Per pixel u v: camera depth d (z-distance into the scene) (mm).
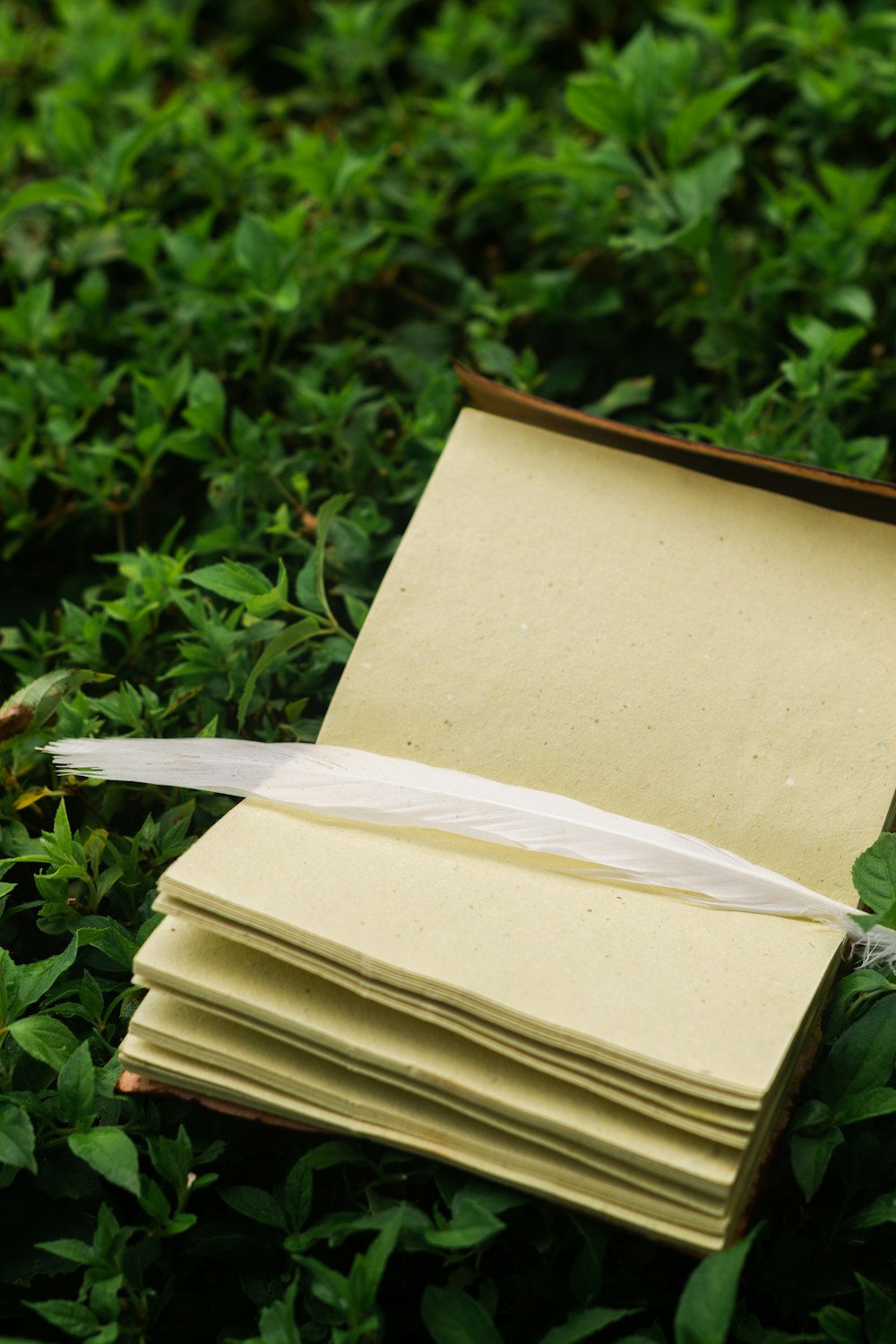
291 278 879
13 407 869
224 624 778
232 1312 697
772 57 1060
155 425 831
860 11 1099
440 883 697
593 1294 672
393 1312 699
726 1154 655
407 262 923
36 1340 685
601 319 913
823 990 696
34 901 743
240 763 722
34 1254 696
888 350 901
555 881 704
